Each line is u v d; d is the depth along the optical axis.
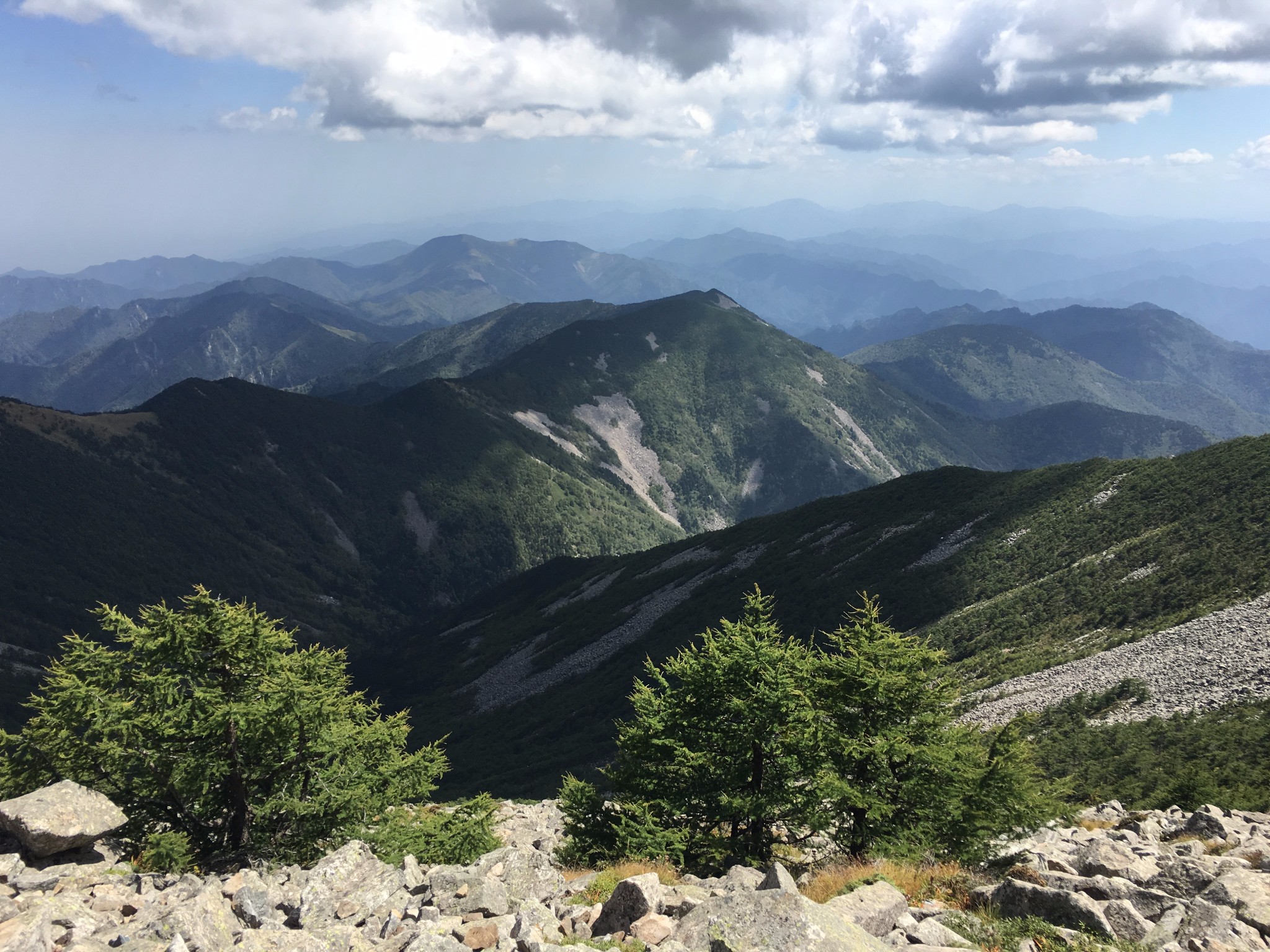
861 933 9.81
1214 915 10.48
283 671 21.72
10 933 10.05
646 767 20.58
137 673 19.88
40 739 18.64
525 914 11.51
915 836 17.86
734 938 9.58
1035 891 11.76
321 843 20.28
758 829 19.64
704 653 21.48
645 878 12.20
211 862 18.70
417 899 14.02
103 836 15.59
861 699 19.33
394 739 23.89
